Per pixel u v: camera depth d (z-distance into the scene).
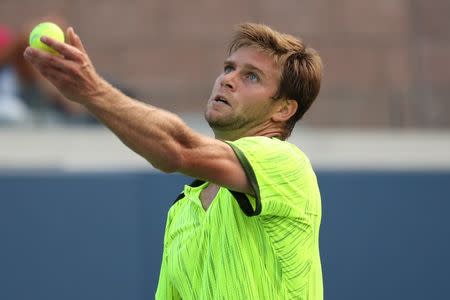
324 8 32.81
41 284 19.70
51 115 25.58
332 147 22.38
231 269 9.13
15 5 32.97
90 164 21.69
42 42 7.12
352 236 20.19
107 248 19.83
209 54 32.75
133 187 20.02
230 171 8.36
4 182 19.94
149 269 19.84
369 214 20.27
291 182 8.93
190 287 9.54
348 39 32.53
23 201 19.91
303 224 9.26
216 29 32.94
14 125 24.48
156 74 32.72
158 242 19.91
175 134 7.80
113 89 7.52
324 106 31.19
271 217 9.03
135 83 32.56
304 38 32.75
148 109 7.70
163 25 33.03
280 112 10.07
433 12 32.59
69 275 19.77
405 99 31.50
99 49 32.97
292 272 9.26
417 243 20.27
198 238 9.52
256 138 8.92
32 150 21.83
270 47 9.98
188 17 33.03
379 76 32.12
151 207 19.97
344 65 32.31
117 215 19.92
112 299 19.70
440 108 31.33
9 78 25.16
